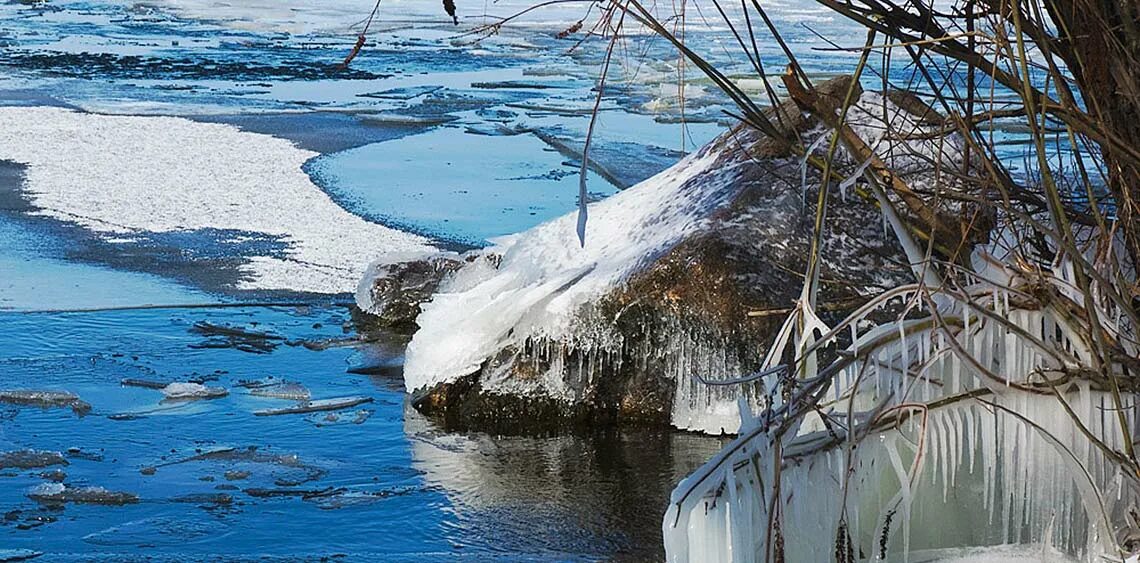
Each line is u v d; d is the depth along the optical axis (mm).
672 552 4172
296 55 24000
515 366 6988
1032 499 4297
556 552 5312
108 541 5348
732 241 6871
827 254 6918
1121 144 3871
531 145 15070
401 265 8625
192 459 6262
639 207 7750
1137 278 4191
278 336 8211
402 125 16438
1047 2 3992
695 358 6746
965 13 4176
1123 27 3891
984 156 4094
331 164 13711
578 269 7297
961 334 4289
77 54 23344
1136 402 4199
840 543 4234
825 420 4094
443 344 7137
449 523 5574
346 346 8047
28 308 8594
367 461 6297
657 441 6625
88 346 7895
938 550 4348
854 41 22312
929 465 4418
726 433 6688
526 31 27422
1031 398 4180
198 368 7578
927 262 4055
